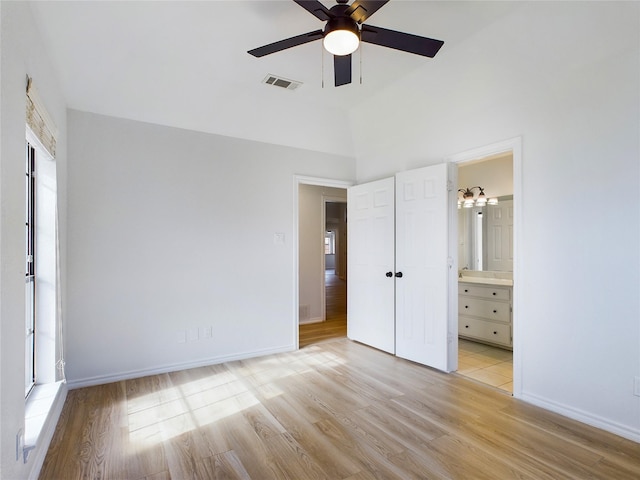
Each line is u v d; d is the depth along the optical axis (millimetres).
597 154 2260
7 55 1396
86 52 2430
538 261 2562
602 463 1878
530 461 1898
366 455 1959
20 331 1573
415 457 1939
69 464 1861
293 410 2490
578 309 2350
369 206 4051
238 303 3609
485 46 2484
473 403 2602
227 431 2207
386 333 3832
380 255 3902
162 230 3225
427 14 2195
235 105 3344
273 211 3836
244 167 3666
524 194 2646
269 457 1939
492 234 4566
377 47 2562
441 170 3223
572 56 2287
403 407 2537
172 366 3258
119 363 3025
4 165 1358
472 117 3039
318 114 3748
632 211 2113
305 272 5438
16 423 1490
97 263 2945
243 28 2340
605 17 2010
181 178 3322
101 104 2912
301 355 3754
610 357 2201
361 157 4371
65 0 1970
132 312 3084
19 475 1513
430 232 3336
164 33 2381
